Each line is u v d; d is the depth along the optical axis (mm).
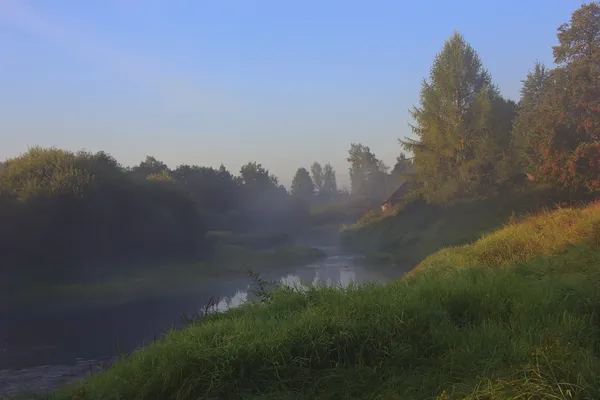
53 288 19922
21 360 9781
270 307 7137
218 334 5449
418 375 4531
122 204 27828
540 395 3641
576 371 3980
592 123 21031
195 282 22547
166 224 30438
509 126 33969
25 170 25578
